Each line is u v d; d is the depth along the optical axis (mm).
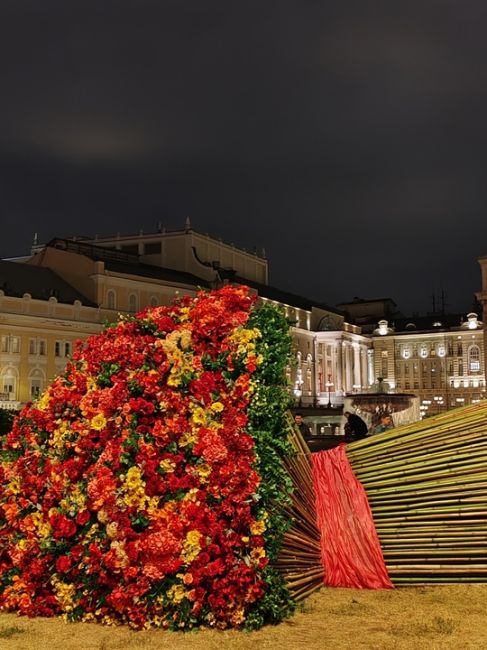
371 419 23500
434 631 6930
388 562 8688
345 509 8805
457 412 9289
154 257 81500
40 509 8258
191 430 7945
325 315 101625
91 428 8203
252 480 7730
